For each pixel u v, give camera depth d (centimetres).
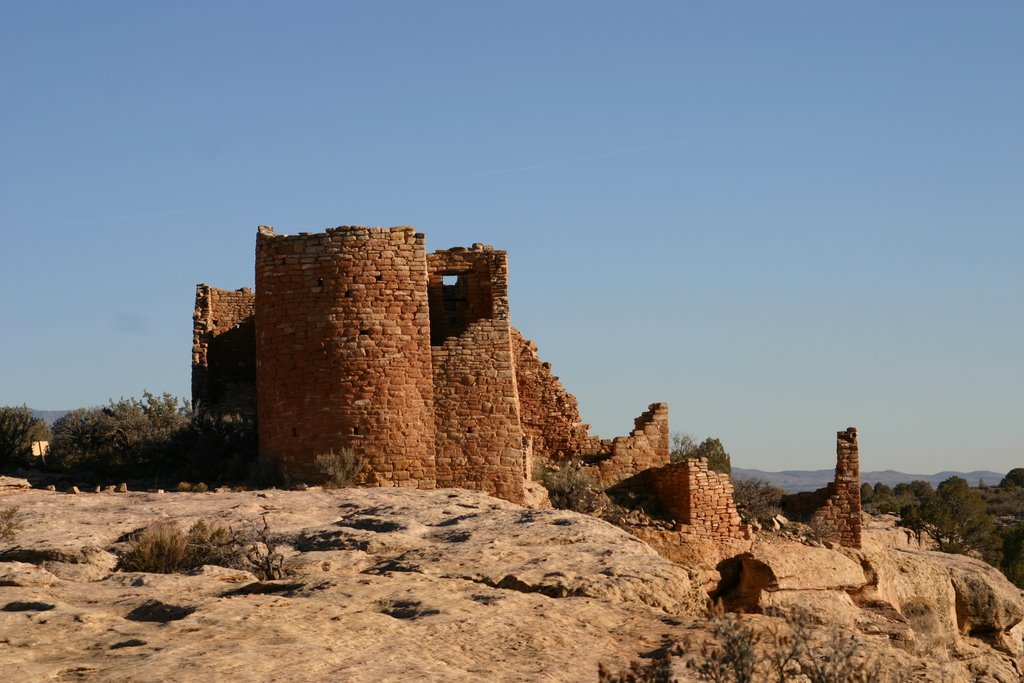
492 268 3656
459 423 3428
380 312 3378
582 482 3744
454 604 1789
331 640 1541
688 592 2133
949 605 4359
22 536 2381
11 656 1402
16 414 4250
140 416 4019
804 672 1472
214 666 1373
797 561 3697
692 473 3731
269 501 2897
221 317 4256
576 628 1752
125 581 1916
